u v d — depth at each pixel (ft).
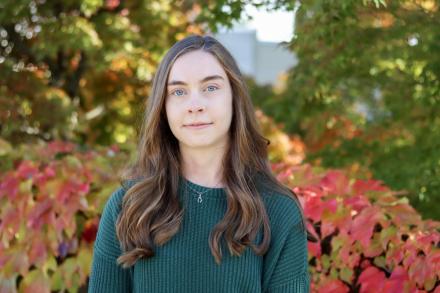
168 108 5.83
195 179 6.07
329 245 8.34
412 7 10.35
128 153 11.23
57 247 8.68
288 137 16.19
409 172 10.78
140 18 14.73
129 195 5.93
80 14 14.58
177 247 5.71
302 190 8.48
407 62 10.93
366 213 7.77
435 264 7.02
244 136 6.01
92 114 16.21
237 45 31.07
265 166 6.22
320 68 11.23
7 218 8.80
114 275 5.94
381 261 7.88
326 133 14.49
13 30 14.56
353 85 12.42
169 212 5.80
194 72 5.71
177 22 14.73
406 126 12.02
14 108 13.43
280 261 5.88
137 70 15.14
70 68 15.60
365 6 9.62
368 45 10.64
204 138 5.71
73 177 8.90
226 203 5.89
